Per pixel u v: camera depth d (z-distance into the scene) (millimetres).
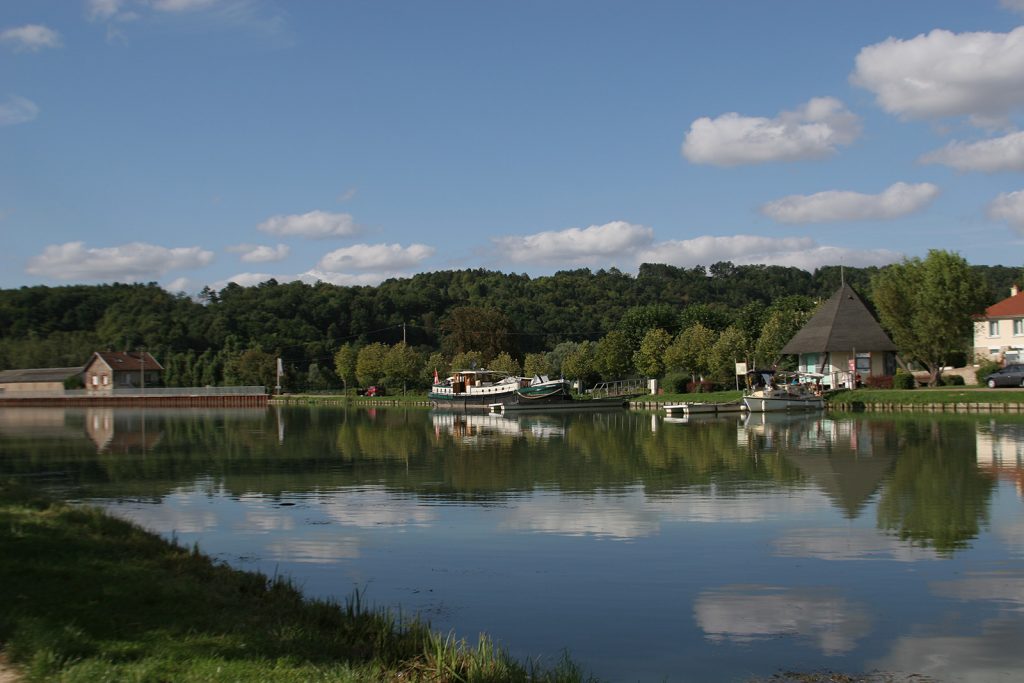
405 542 22047
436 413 94000
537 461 39625
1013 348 88312
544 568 19297
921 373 88750
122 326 176625
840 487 29875
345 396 134250
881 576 18250
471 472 35844
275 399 138875
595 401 92812
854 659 13602
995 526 23000
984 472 32844
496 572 19016
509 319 150375
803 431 53188
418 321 186375
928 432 49750
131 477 35344
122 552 16234
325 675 10391
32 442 55156
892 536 21984
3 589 12719
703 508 26266
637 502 27531
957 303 75438
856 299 88750
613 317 184500
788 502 27078
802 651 13961
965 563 19219
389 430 63469
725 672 13094
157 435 60875
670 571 18906
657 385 102938
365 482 33156
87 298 196250
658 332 103750
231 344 162875
